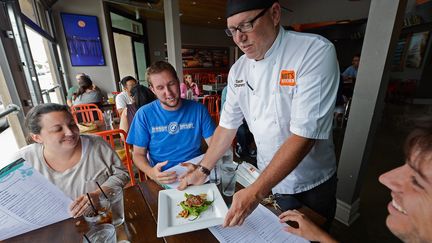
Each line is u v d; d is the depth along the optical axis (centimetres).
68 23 428
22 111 191
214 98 351
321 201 105
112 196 76
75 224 74
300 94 78
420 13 526
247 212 65
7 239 68
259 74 90
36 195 70
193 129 137
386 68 138
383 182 37
